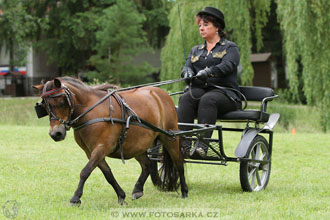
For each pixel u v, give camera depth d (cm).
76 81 687
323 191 857
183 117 872
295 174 1069
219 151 842
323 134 1822
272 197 804
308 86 2064
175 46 2342
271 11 3509
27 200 750
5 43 4075
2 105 2723
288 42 2077
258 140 879
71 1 3972
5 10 3269
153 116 758
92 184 910
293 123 2083
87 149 703
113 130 694
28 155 1261
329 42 2020
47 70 4700
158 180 843
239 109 905
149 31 4106
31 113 2312
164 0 3944
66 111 652
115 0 3816
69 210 664
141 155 798
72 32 3956
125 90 777
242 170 845
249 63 2303
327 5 1991
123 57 3469
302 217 650
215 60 879
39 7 4009
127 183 938
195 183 956
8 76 4406
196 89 883
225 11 2272
